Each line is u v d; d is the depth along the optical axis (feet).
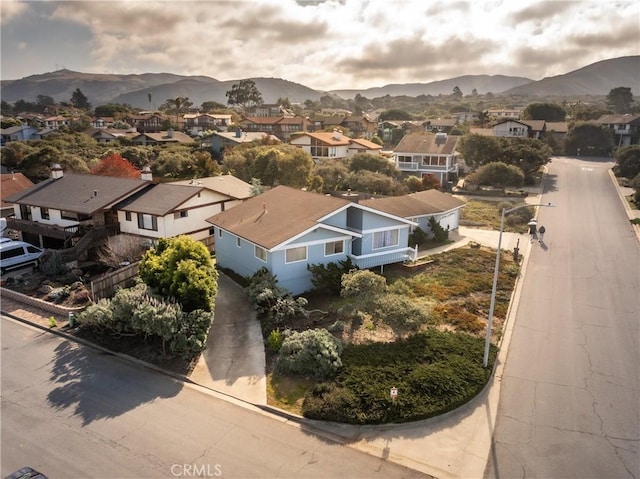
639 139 288.51
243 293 85.25
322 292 84.89
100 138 316.40
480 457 46.83
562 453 47.29
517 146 199.62
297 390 57.41
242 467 45.24
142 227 107.96
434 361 60.75
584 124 270.26
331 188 179.32
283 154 171.73
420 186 171.83
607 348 67.87
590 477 44.24
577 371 62.03
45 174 185.98
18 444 48.47
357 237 91.76
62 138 279.49
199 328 65.62
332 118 400.88
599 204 155.12
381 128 393.70
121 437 49.44
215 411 54.03
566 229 129.70
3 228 124.06
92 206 106.42
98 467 45.14
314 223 83.15
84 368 63.41
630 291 88.22
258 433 50.24
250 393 57.16
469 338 66.95
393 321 65.10
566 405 54.90
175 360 64.39
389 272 96.53
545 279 94.58
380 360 60.29
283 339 66.59
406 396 53.47
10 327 75.77
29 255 102.06
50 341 71.10
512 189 181.68
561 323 75.61
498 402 55.36
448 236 123.65
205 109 596.29
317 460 46.24
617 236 122.62
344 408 51.78
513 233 128.57
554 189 179.32
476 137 200.13
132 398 56.59
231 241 96.63
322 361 58.08
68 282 90.79
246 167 188.65
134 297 67.36
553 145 277.03
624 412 53.62
